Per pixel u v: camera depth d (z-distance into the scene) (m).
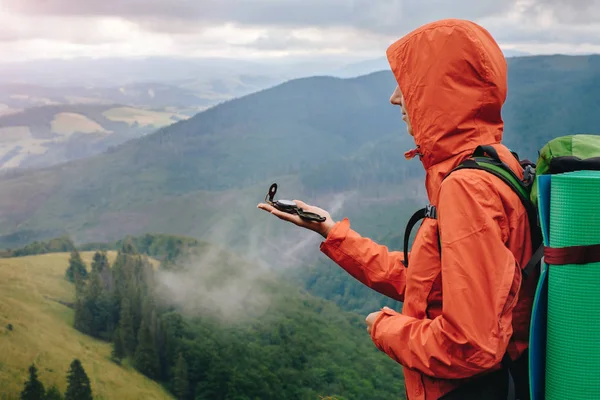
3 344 109.50
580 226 1.79
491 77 2.04
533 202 2.04
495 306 1.84
